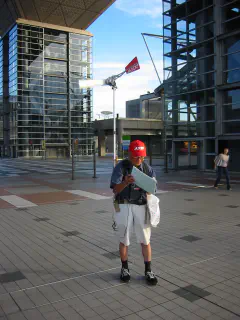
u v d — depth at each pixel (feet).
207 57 62.95
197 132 65.36
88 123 177.37
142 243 12.26
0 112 186.39
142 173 11.32
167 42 72.02
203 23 64.13
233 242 17.42
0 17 168.14
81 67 174.70
